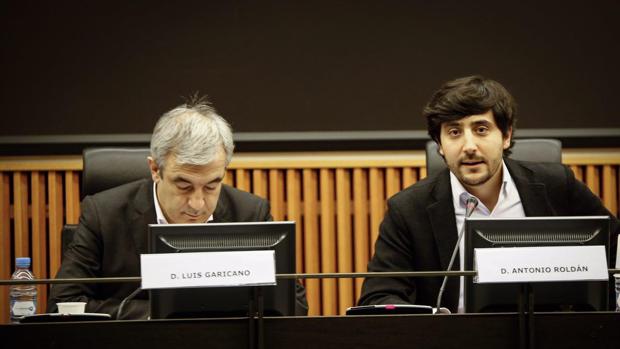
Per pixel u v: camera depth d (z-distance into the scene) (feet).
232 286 15.31
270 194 31.09
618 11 31.32
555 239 16.19
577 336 15.25
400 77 31.50
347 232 31.22
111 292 20.76
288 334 14.94
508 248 15.26
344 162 31.01
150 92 31.30
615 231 21.31
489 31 31.40
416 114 31.50
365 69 31.50
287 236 16.15
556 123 31.45
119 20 31.27
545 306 16.34
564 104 31.45
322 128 31.53
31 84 31.17
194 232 15.84
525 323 15.28
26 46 31.14
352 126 31.53
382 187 31.35
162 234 15.75
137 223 20.94
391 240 21.36
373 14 31.48
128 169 22.85
